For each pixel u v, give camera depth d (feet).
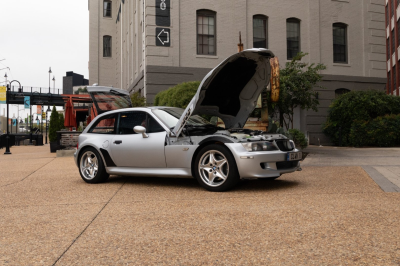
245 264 8.91
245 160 17.58
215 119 29.01
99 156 22.44
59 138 50.24
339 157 36.11
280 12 61.98
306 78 43.37
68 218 13.96
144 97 56.39
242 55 19.43
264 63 21.24
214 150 18.42
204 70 57.98
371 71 66.39
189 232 11.65
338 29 65.72
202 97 20.79
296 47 63.31
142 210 14.89
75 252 10.11
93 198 17.84
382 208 14.26
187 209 14.83
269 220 12.78
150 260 9.34
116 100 46.68
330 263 8.82
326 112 63.36
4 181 25.09
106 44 105.40
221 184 18.25
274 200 16.12
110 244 10.69
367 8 66.44
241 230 11.68
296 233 11.21
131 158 21.09
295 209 14.30
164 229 12.06
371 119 56.59
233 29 59.62
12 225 13.15
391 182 20.42
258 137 18.88
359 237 10.68
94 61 103.55
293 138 43.27
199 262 9.12
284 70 44.19
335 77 64.13
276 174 18.40
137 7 67.82
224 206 15.17
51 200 17.67
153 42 56.03
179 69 56.95
